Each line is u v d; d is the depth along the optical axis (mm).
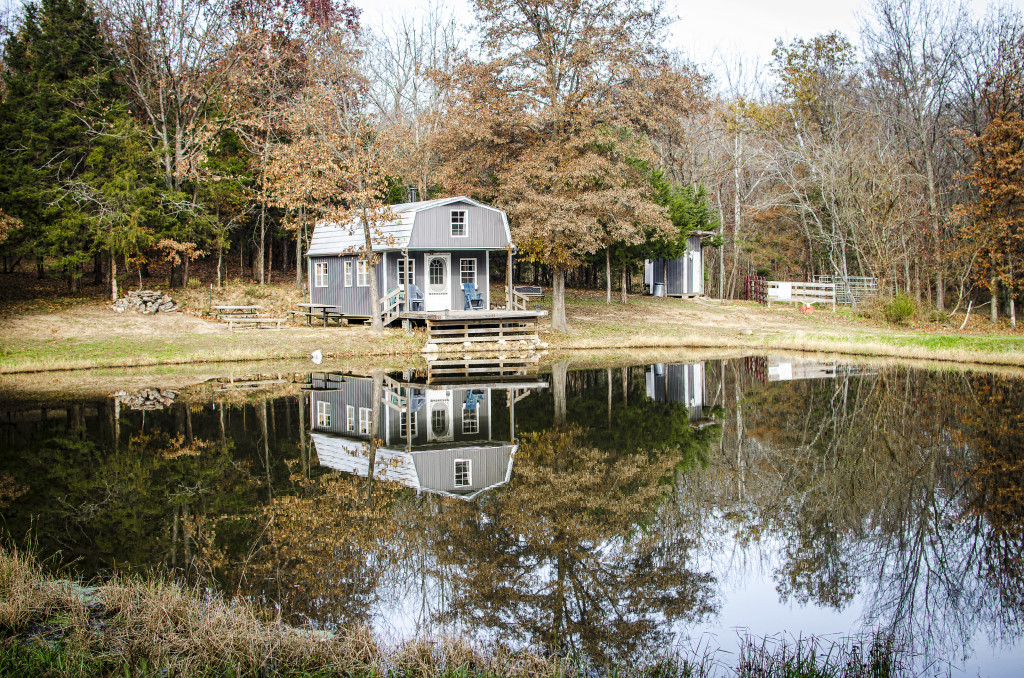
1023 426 17359
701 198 47344
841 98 46938
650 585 9211
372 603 8320
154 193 32031
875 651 7582
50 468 13594
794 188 44188
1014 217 33625
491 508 11875
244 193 37281
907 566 9773
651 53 32375
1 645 6438
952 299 42969
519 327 32062
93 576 8672
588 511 11844
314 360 27469
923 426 17641
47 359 24734
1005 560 9914
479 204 31641
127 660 6273
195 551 9672
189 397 20453
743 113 49688
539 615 8273
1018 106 34125
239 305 34062
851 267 48688
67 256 30203
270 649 6523
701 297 46281
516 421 18625
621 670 7094
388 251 31703
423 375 25469
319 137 34344
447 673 6395
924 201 40375
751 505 12227
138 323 29562
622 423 18516
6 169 29688
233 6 35531
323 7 37844
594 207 31703
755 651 7477
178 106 34312
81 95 33156
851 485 13242
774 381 24609
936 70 38219
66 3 33188
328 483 13000
